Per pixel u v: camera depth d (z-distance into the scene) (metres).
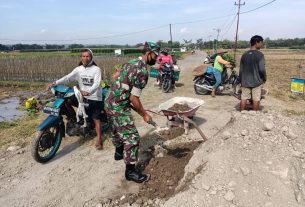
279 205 3.39
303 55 52.25
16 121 8.16
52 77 19.66
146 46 4.03
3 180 4.73
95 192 4.30
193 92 11.83
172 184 4.27
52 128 5.68
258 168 3.79
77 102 5.67
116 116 4.17
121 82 4.06
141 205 3.93
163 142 5.93
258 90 6.99
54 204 4.05
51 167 5.12
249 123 4.58
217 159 4.05
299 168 3.75
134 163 4.40
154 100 10.45
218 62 10.53
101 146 5.78
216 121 7.53
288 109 8.86
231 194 3.55
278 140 4.13
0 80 19.19
